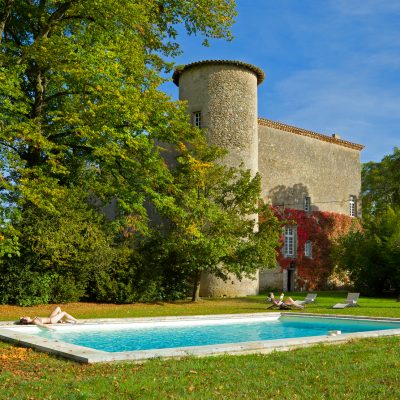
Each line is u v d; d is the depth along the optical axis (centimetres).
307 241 3553
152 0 1973
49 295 2027
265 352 880
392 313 1780
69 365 748
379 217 3269
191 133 2198
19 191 1684
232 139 2827
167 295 2394
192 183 2241
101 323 1412
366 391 594
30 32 2072
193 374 674
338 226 3766
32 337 1004
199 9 2055
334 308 2028
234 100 2864
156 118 1975
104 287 2164
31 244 1870
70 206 1988
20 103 1664
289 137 3525
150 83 1931
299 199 3531
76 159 2094
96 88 1698
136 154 1967
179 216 2152
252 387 612
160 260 2328
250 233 2361
